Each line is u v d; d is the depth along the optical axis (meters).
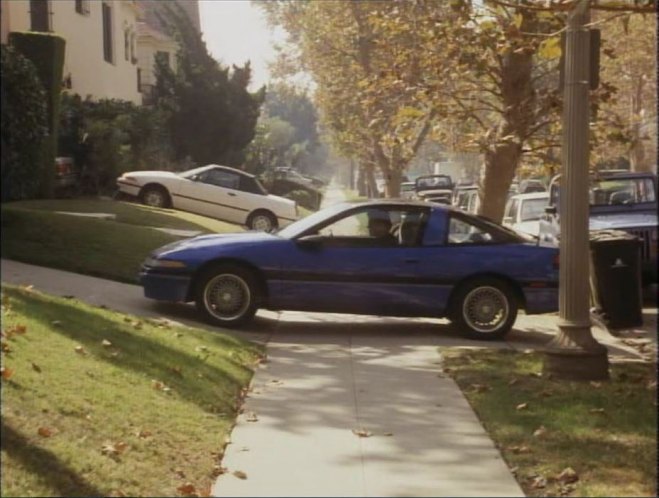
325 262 11.97
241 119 33.41
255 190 25.30
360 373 9.79
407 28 15.16
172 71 32.97
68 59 23.12
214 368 9.28
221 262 12.01
